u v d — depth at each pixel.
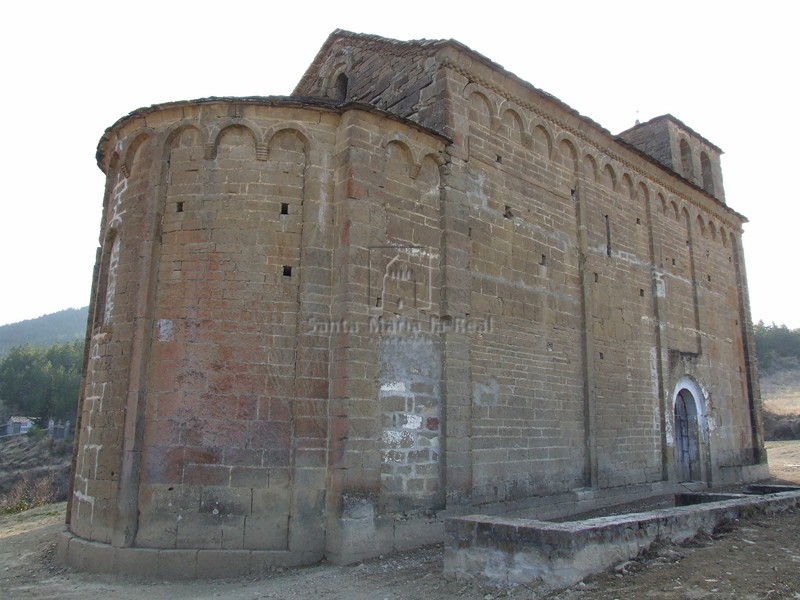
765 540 9.65
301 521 10.77
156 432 10.98
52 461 62.66
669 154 23.48
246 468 10.84
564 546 7.94
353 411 11.02
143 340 11.26
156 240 11.72
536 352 14.90
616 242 18.30
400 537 11.23
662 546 9.12
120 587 10.01
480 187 14.21
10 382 83.62
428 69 14.49
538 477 14.35
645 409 18.20
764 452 23.84
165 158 12.09
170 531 10.64
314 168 11.98
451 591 8.52
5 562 12.52
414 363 12.20
